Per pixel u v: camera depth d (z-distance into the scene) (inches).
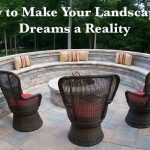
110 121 132.9
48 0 546.3
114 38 582.2
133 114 126.2
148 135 117.0
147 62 201.6
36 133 119.0
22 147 106.3
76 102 96.5
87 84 90.9
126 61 221.9
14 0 462.6
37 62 227.8
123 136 115.9
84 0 478.9
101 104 99.1
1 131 121.1
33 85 207.8
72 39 606.5
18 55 206.8
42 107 155.9
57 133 119.1
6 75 106.0
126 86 208.2
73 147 106.3
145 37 584.7
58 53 247.4
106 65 228.2
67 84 91.6
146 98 116.6
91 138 106.5
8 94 113.6
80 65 238.1
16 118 121.1
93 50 252.7
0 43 695.1
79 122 102.1
